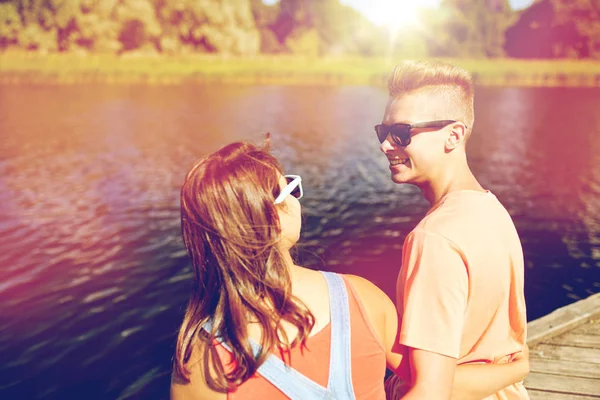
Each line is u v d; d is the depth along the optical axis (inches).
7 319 265.4
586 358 116.6
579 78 2464.3
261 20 3718.0
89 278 316.5
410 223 427.5
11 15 2500.0
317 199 506.3
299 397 37.4
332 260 346.3
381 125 55.7
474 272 47.5
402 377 47.7
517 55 3528.5
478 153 766.5
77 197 503.2
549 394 103.0
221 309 38.2
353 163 684.1
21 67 2250.2
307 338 37.6
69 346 241.9
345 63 3080.7
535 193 534.0
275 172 39.7
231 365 37.4
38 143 801.6
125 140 847.7
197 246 39.5
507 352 53.7
